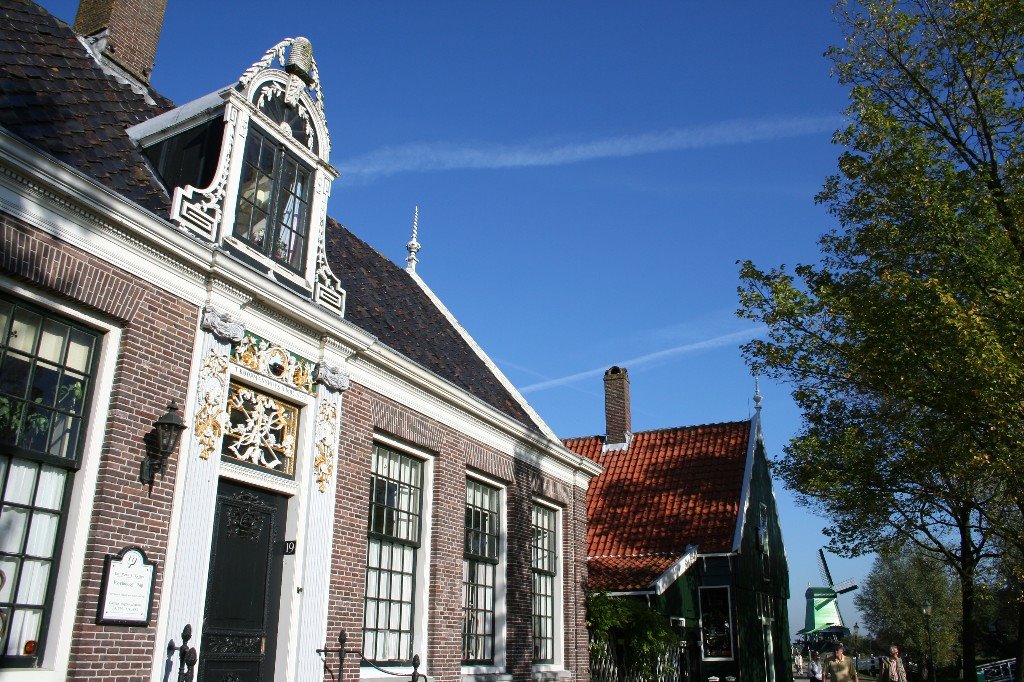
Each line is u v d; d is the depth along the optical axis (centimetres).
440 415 1166
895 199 1401
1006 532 1447
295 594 852
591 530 2028
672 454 2228
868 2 1457
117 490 674
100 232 690
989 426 1172
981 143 1395
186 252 762
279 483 866
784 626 2508
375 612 1000
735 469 2097
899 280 1233
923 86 1423
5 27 844
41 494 637
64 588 632
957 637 4306
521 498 1372
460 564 1154
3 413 614
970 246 1237
